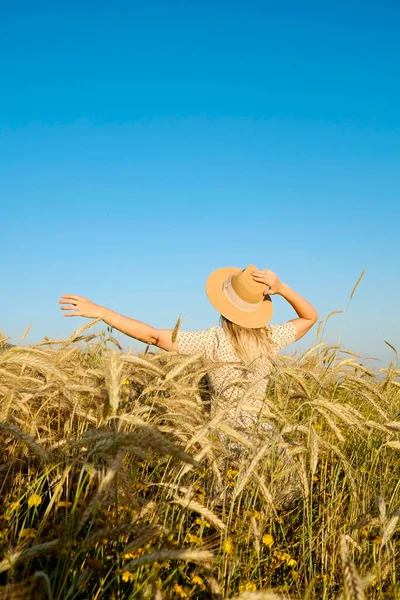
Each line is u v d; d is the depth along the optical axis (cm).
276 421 392
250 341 443
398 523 332
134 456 350
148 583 238
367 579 194
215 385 439
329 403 346
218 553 269
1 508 293
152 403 355
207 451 291
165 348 449
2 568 205
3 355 331
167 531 229
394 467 426
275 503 339
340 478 410
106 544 276
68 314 423
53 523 273
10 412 348
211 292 461
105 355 433
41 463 320
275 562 299
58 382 334
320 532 326
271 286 458
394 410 479
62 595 224
